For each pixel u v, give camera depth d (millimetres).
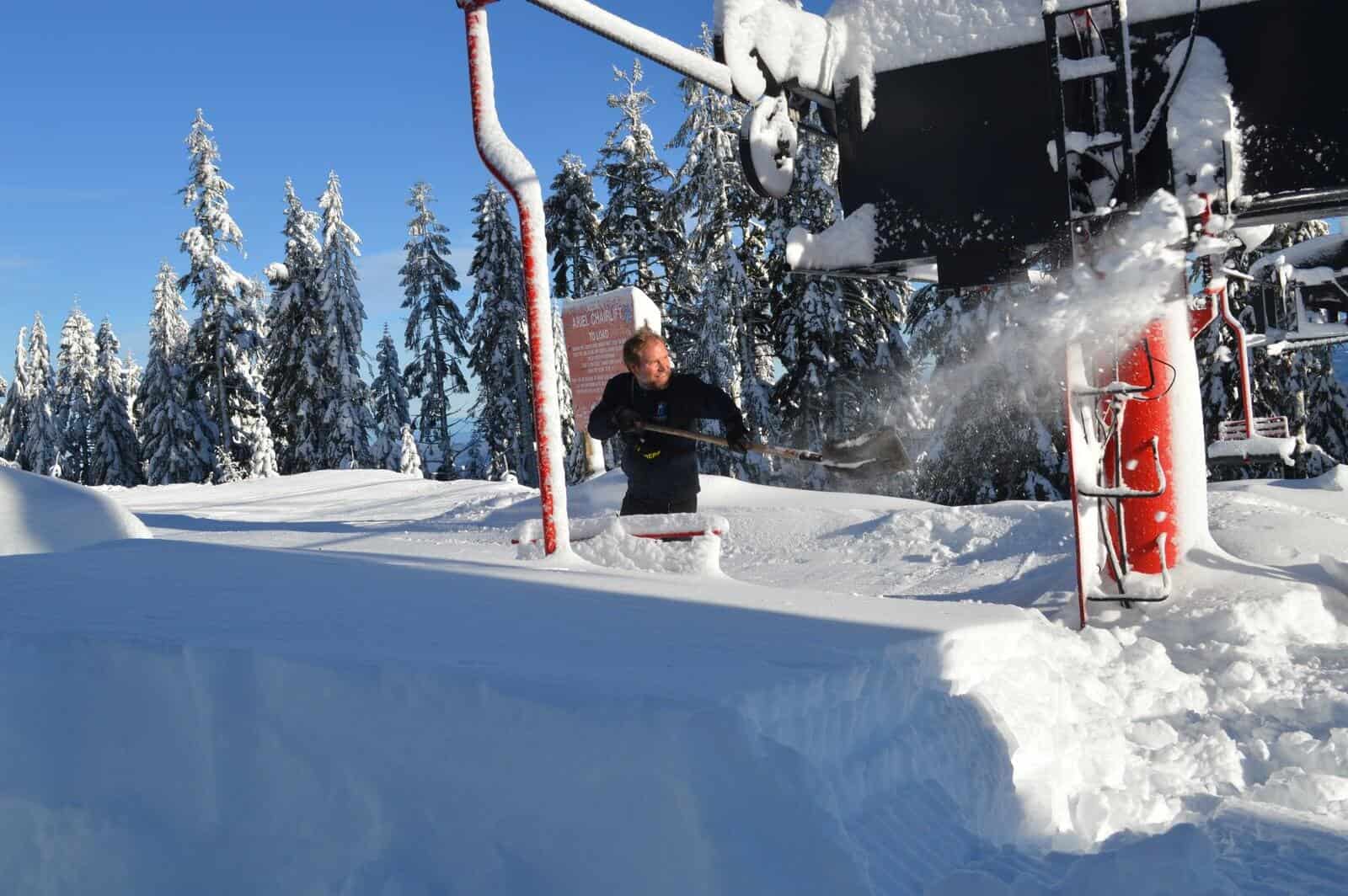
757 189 5777
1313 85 4777
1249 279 6344
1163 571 4961
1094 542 5102
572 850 1724
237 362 40156
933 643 2445
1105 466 5145
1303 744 2998
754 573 7141
